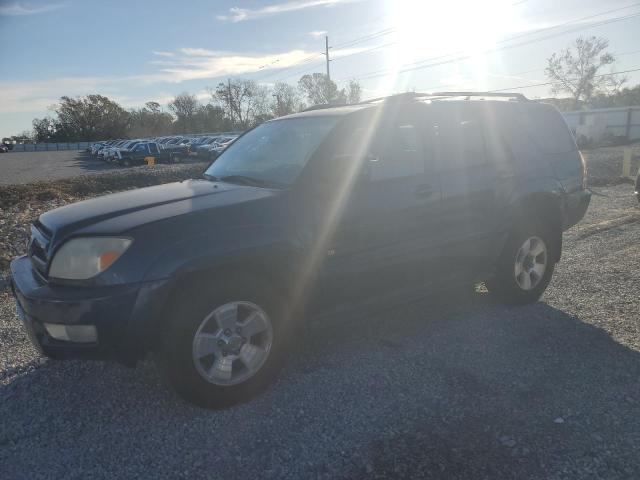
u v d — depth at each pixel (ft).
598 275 19.54
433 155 14.15
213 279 10.69
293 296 11.73
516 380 11.90
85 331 9.86
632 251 22.79
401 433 9.99
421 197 13.53
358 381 12.00
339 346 13.92
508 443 9.60
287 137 13.88
